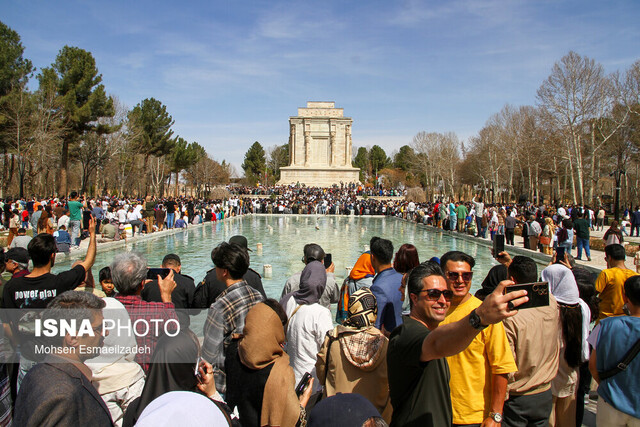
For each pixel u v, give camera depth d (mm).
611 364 4121
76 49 43875
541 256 19234
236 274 4516
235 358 3641
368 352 3766
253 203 60375
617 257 6629
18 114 38062
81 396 2832
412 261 5438
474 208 28328
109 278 6258
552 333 4250
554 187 80812
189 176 96125
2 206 30172
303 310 4898
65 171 44812
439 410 3271
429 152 82750
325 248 21891
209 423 2527
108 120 53719
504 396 3740
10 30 40156
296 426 3422
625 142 46125
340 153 90375
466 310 3990
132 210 27938
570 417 4770
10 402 4008
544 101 42000
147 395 3092
